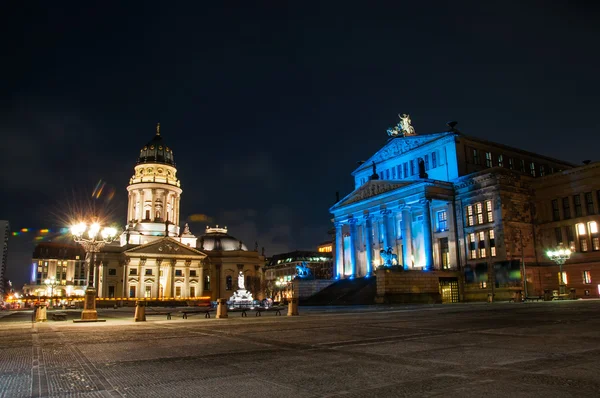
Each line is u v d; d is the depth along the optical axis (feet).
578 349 42.34
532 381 29.58
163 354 46.37
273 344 53.31
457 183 237.04
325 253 585.22
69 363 41.65
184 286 460.55
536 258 223.10
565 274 213.87
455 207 238.07
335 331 67.41
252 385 31.01
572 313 91.76
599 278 200.95
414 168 267.39
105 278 437.99
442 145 250.57
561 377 30.53
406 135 283.38
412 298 205.16
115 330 78.95
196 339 60.70
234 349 49.49
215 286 492.13
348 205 286.87
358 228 286.66
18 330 81.87
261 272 510.17
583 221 210.79
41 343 58.49
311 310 165.58
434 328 67.62
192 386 31.09
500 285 209.87
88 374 36.09
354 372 34.55
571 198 216.74
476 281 221.05
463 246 230.89
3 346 55.52
